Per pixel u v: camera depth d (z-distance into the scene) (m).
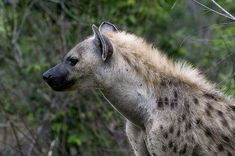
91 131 20.80
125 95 14.57
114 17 21.61
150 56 14.66
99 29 14.87
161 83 14.55
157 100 14.49
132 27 22.33
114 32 14.93
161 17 22.95
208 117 14.48
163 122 14.37
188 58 21.14
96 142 20.70
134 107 14.59
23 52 22.47
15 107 21.48
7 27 22.47
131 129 14.97
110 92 14.65
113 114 20.56
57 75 14.71
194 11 26.34
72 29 21.55
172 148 14.34
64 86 14.77
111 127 20.64
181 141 14.31
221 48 19.94
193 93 14.62
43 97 21.56
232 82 18.28
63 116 20.80
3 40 22.52
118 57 14.52
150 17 22.86
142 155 15.06
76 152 20.97
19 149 20.23
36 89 21.64
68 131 20.89
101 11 21.53
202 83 14.85
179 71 14.73
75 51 14.73
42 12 22.28
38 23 22.36
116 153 20.53
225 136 14.50
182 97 14.50
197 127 14.40
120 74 14.52
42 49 22.03
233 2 22.53
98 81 14.64
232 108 14.75
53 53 21.69
